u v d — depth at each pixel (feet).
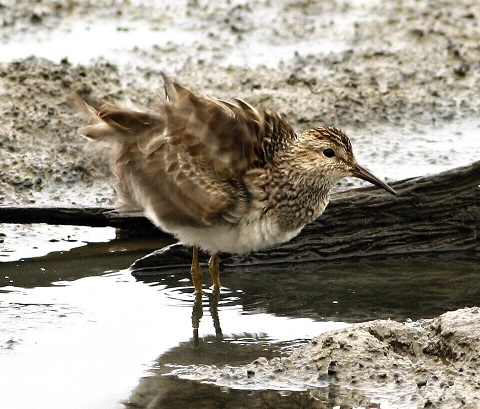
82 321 39.14
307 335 38.22
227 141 39.55
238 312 40.60
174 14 78.74
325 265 46.42
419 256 47.39
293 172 40.52
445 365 33.99
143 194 40.34
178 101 39.81
